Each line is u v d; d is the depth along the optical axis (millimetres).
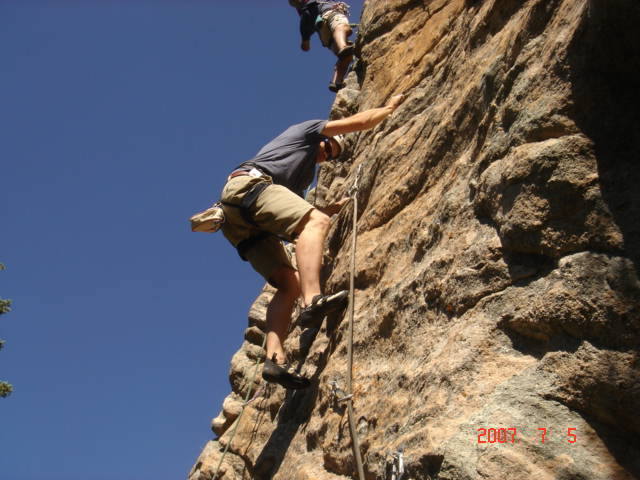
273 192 4406
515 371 2570
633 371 2297
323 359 4215
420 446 2584
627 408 2281
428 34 5262
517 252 2816
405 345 3297
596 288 2449
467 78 3928
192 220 4488
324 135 4773
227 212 4492
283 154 4688
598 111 2719
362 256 4195
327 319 4391
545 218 2684
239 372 6172
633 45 2596
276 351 4383
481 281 2900
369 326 3699
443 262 3186
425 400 2773
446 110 4066
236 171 4590
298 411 4320
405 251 3793
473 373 2664
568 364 2430
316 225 4328
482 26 4027
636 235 2477
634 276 2404
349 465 3287
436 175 3912
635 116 2680
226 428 5961
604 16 2588
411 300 3385
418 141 4305
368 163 4859
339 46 6750
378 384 3365
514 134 2951
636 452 2279
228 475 4977
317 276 4203
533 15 3213
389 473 2756
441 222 3395
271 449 4320
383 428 3098
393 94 5238
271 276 4625
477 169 3223
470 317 2871
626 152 2639
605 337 2395
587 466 2262
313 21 7344
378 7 6141
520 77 3117
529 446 2326
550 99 2838
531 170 2764
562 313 2492
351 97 6078
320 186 6086
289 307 4551
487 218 3076
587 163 2656
